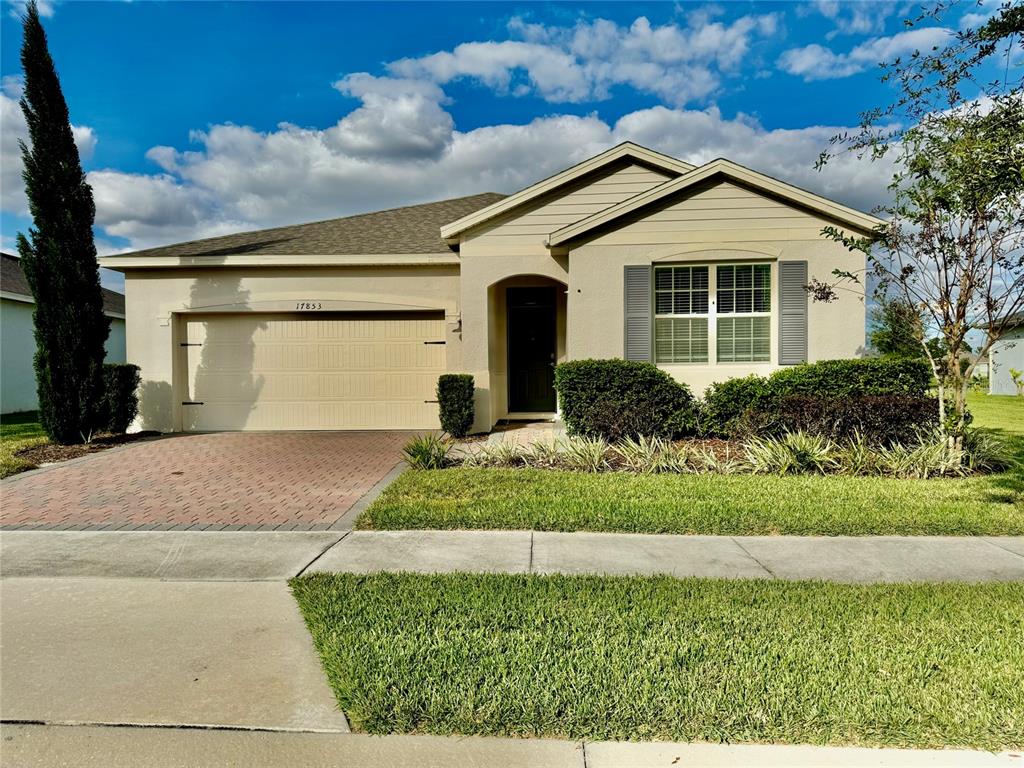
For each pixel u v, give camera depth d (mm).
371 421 12523
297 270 12398
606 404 9641
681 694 2920
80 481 8078
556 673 3117
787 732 2668
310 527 6027
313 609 3973
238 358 12523
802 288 10086
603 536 5656
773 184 10008
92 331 10930
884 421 8695
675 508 6316
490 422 11711
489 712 2805
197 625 3854
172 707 2936
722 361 10445
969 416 8375
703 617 3779
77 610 4090
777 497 6742
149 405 12375
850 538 5586
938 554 5113
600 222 10352
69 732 2744
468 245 11672
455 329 12281
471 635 3564
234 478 8219
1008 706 2822
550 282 12633
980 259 7660
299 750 2611
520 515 6117
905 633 3553
